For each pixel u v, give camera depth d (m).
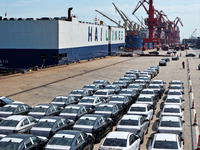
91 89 26.92
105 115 17.50
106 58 92.19
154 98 22.94
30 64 63.50
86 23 78.69
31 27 62.06
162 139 11.55
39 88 34.78
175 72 52.56
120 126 14.43
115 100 20.91
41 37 61.91
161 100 27.30
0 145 10.80
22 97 29.42
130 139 11.91
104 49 97.25
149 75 39.91
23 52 63.38
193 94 30.80
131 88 27.00
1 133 13.95
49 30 61.22
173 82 31.88
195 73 50.81
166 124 14.38
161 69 58.12
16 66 64.31
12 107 18.20
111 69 57.22
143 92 24.48
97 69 57.12
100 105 18.30
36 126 13.84
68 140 11.47
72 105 18.00
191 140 15.99
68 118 16.72
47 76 45.88
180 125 14.27
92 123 14.62
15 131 13.81
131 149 11.43
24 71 49.56
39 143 12.03
